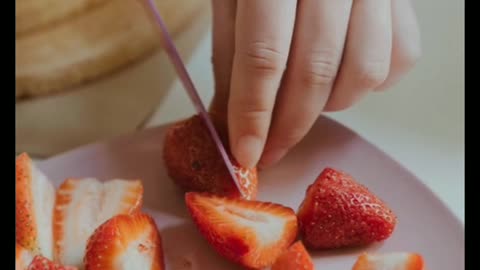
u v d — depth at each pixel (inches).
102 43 15.8
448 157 14.0
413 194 12.2
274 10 11.4
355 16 12.1
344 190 11.6
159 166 13.2
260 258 11.3
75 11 15.8
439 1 16.0
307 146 13.0
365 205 11.4
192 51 16.3
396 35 12.7
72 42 15.8
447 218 11.8
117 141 13.5
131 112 15.4
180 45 16.4
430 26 15.7
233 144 11.7
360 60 11.9
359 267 11.2
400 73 13.0
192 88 11.7
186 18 16.7
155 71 16.1
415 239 11.7
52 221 12.3
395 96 14.9
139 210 12.4
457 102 14.8
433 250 11.5
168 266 11.8
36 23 15.6
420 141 14.3
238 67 11.4
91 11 15.9
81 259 11.8
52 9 15.6
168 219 12.4
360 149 12.9
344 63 12.0
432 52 15.4
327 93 12.0
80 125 15.3
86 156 13.3
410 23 13.0
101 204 12.4
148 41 16.1
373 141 14.3
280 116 12.0
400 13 12.9
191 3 16.9
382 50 12.0
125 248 11.3
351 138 13.0
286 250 11.3
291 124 12.0
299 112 11.9
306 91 11.8
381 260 11.2
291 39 11.7
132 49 16.0
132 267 11.2
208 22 16.9
